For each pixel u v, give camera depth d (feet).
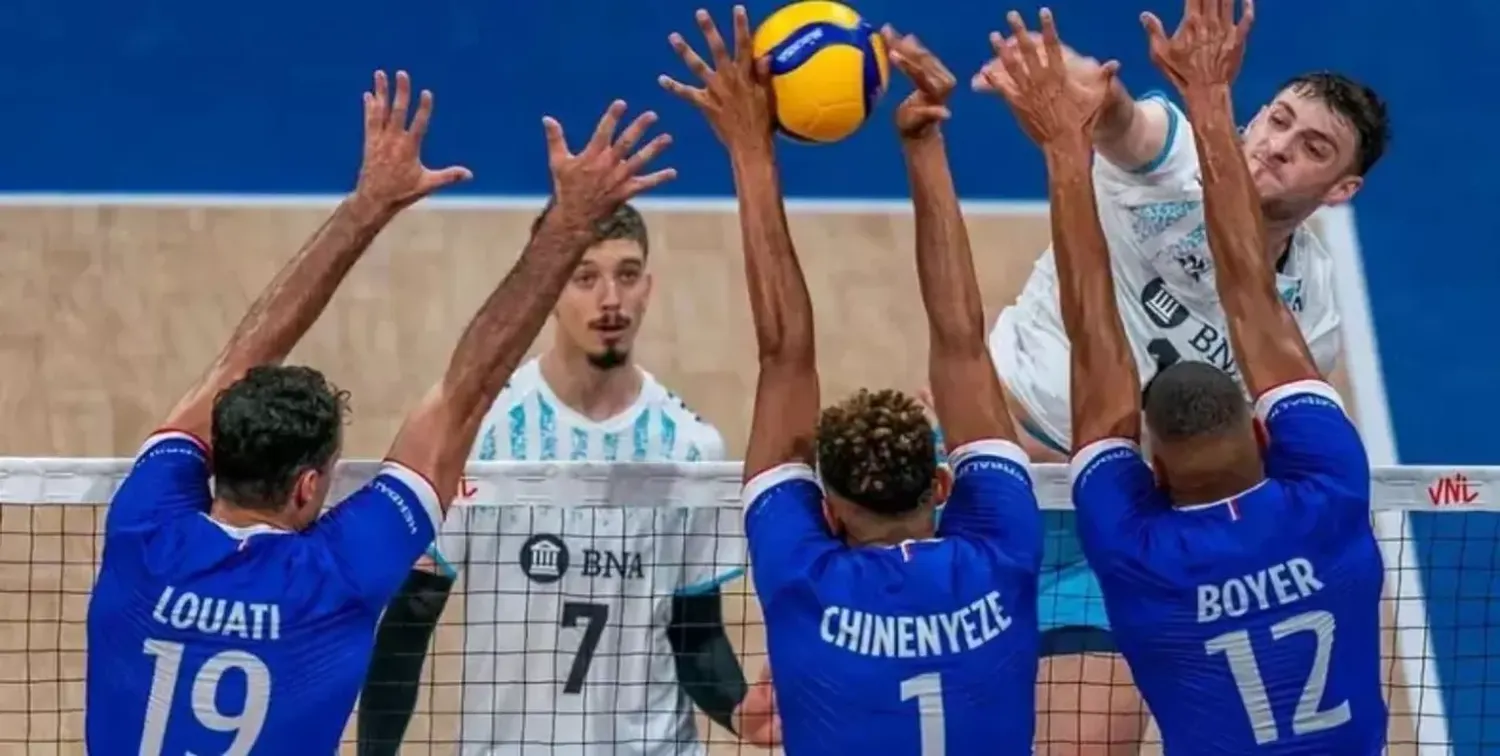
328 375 116.88
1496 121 137.80
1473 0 145.69
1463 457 118.42
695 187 130.62
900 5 142.92
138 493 56.08
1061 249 61.05
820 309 122.52
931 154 62.39
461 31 141.18
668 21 142.10
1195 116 61.72
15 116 134.82
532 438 78.69
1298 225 84.74
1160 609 55.72
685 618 75.72
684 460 78.54
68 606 100.48
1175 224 81.46
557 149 59.36
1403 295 127.54
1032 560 55.31
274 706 53.31
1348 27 142.82
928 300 60.90
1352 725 55.62
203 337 120.06
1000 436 58.29
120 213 128.16
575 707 75.31
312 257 60.44
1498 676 100.89
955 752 52.80
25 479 66.08
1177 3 142.41
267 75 138.62
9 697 96.12
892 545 54.95
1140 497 57.16
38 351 118.11
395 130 60.90
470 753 75.25
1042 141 62.44
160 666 53.47
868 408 54.39
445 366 118.42
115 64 138.92
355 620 54.44
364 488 57.21
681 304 122.42
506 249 126.62
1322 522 55.21
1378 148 79.87
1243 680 55.31
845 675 52.90
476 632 75.25
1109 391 59.11
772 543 55.47
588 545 75.00
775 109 61.87
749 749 91.20
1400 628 92.12
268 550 54.29
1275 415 58.13
